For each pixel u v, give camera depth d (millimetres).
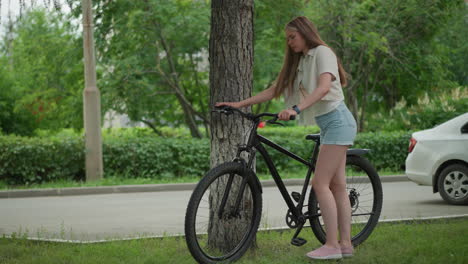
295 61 5070
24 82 20625
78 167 13852
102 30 16797
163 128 20812
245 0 5465
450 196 9641
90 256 5379
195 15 16625
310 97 4766
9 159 13320
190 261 5074
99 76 18797
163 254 5379
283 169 15031
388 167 15406
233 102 5402
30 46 18438
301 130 19656
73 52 17703
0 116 21172
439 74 20516
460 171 9539
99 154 13547
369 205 5922
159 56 18172
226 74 5434
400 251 5277
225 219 5129
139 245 5844
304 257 5203
